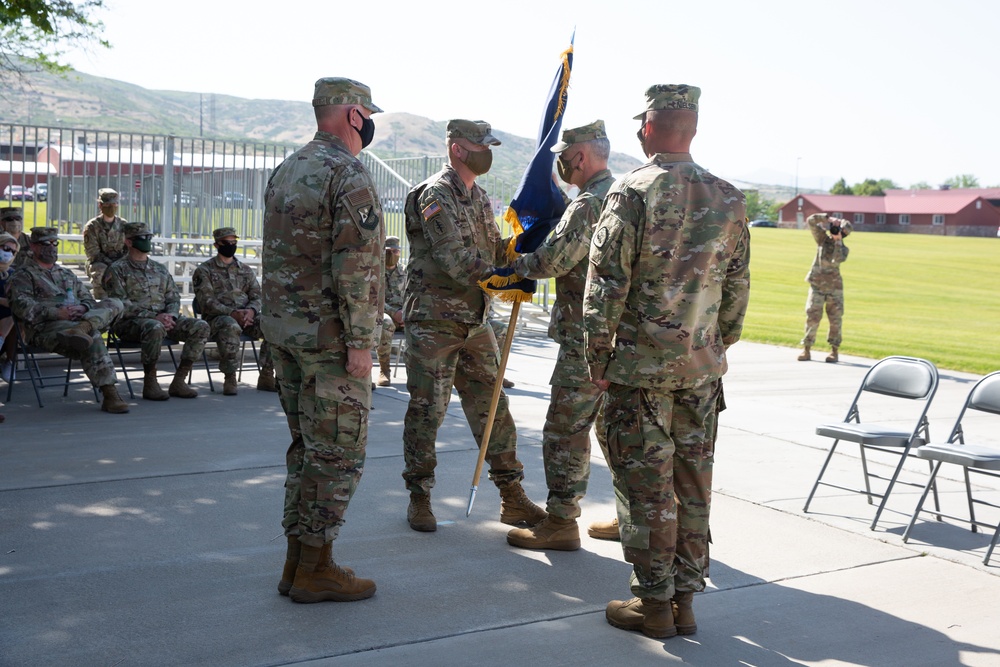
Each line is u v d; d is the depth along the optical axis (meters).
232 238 9.57
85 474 6.18
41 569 4.49
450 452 7.21
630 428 3.94
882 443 5.78
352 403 4.11
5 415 8.02
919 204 106.62
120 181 13.82
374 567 4.71
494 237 5.35
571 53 5.23
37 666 3.49
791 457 7.56
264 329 4.17
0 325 8.67
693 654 3.85
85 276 13.54
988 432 8.89
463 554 4.96
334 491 4.13
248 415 8.34
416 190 5.16
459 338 5.22
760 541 5.38
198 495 5.80
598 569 4.81
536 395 10.12
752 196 140.88
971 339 19.20
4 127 13.15
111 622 3.91
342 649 3.74
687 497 4.04
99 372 8.23
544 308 16.70
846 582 4.77
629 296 3.92
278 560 4.72
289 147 14.66
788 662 3.81
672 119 3.93
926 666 3.82
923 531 5.69
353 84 4.19
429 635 3.92
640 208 3.84
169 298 9.40
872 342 17.86
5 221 9.74
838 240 14.36
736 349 16.03
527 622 4.11
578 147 4.74
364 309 4.00
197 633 3.83
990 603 4.54
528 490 6.28
